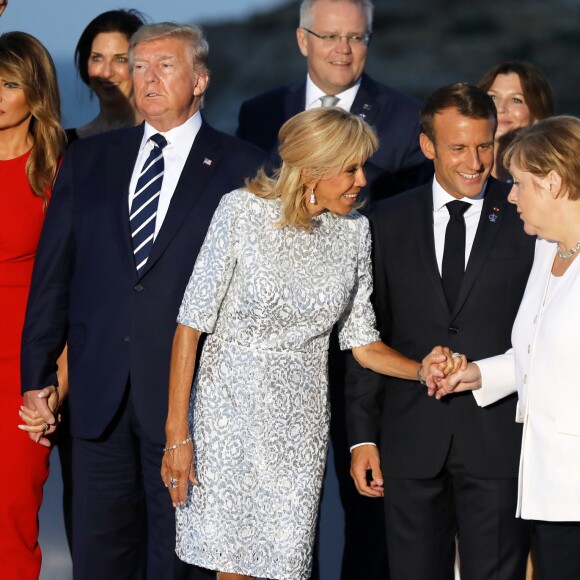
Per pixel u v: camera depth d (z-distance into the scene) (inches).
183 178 678.5
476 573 652.7
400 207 672.4
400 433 662.5
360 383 675.4
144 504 700.7
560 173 562.9
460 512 659.4
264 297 610.9
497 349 650.8
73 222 684.1
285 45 3161.9
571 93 3115.2
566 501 572.1
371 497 759.1
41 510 916.0
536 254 616.1
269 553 627.5
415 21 3203.7
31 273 717.9
